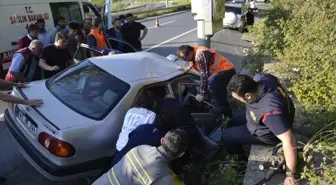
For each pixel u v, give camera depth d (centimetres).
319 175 290
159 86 414
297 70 576
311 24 613
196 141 392
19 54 545
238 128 367
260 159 344
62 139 333
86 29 836
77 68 449
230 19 1584
